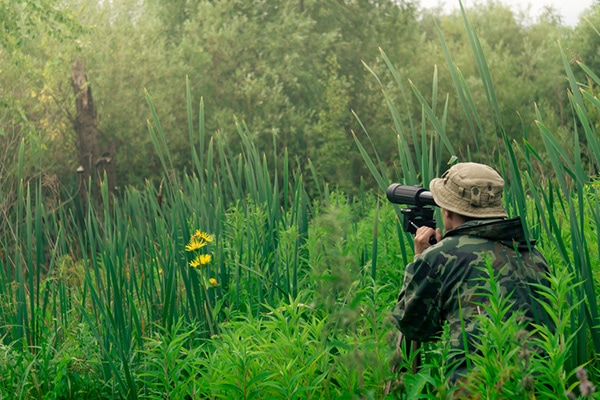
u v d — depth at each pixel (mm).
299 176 5500
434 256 2977
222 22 18125
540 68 21969
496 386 2279
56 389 3775
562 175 2990
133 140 15766
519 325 2465
